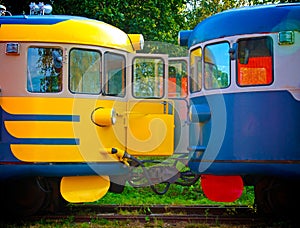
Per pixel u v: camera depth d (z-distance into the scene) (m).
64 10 13.21
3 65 7.37
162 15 13.93
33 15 7.86
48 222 7.47
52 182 8.03
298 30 6.98
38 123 7.27
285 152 6.88
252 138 7.03
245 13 7.30
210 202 9.42
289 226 7.10
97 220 7.55
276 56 6.99
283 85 6.93
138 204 9.07
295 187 7.60
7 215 7.89
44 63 7.40
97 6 12.95
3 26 7.45
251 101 7.07
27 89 7.33
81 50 7.53
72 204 8.90
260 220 7.49
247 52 7.17
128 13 13.43
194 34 7.95
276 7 7.19
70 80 7.42
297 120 6.88
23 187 7.85
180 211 8.47
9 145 7.26
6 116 7.29
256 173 7.05
